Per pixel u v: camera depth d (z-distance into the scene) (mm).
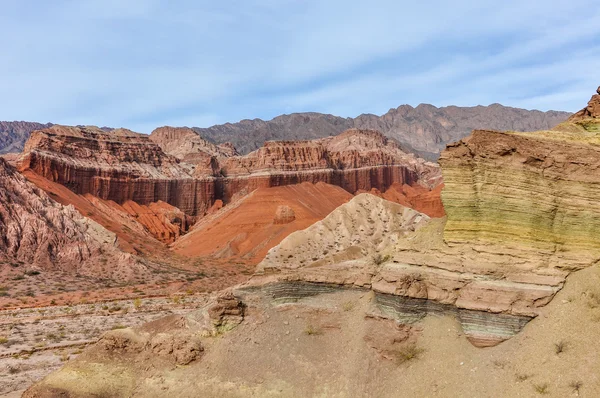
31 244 102312
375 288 35000
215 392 34312
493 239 31344
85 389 35688
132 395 35469
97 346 39531
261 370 35156
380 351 32969
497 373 27922
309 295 40312
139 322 68812
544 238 30547
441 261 32688
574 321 27531
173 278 104750
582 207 30594
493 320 29703
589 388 24562
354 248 45219
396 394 30500
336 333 36469
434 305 32562
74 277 97938
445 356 30500
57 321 69625
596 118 36688
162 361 37344
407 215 49750
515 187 31266
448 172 33062
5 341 58750
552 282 29297
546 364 26719
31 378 46250
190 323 39812
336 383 32781
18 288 88062
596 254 29688
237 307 39719
